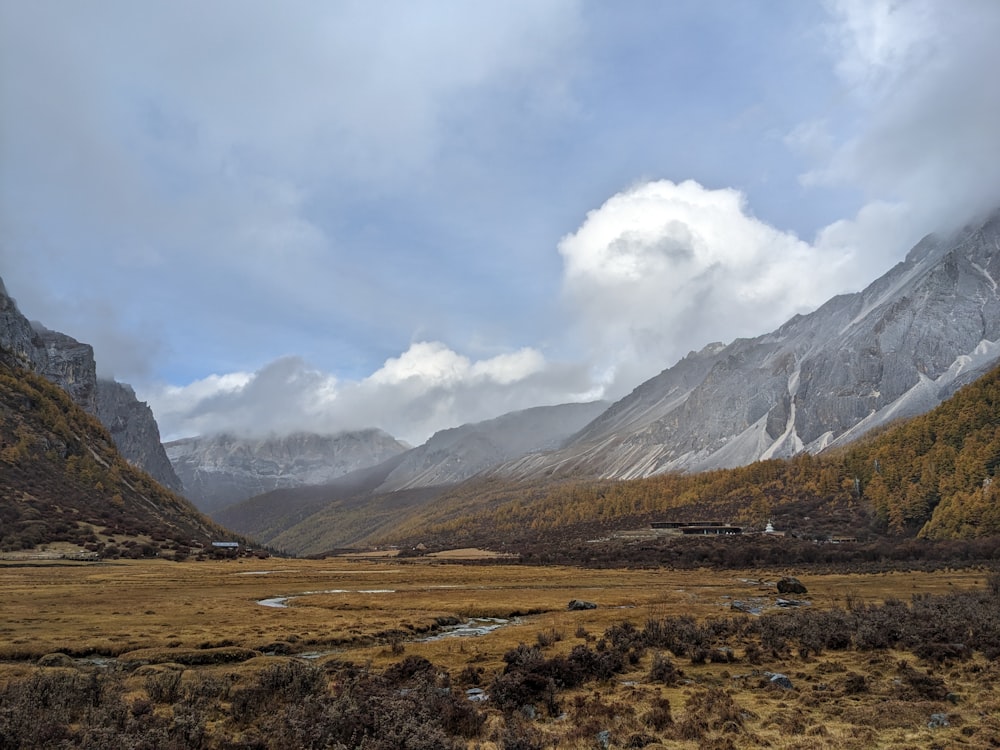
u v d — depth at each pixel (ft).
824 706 100.01
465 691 120.26
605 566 578.25
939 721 88.94
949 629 151.64
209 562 594.24
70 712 91.66
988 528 556.10
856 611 199.93
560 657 133.69
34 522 588.91
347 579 438.40
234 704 97.14
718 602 277.44
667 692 114.21
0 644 157.79
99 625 191.93
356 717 82.23
